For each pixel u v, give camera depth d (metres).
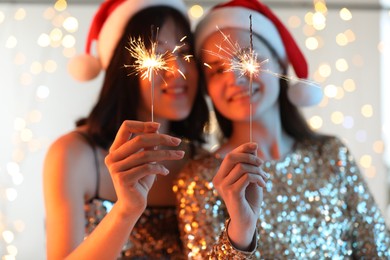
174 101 1.13
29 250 2.17
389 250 1.17
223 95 1.11
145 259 1.16
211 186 1.11
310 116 2.35
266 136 1.19
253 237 0.95
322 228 1.14
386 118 2.39
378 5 2.34
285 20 2.34
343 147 1.22
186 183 1.13
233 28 1.12
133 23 1.13
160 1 1.14
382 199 2.37
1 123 2.20
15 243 2.17
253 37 1.13
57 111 2.22
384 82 2.39
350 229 1.18
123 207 0.86
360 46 2.36
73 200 1.08
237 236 0.92
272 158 1.19
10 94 2.21
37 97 2.21
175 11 1.14
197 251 1.08
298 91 1.19
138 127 0.85
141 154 0.84
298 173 1.17
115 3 1.20
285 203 1.14
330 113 2.36
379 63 2.37
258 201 0.93
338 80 2.35
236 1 1.19
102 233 0.90
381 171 2.38
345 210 1.18
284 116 1.23
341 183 1.19
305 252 1.12
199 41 1.14
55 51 2.22
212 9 1.21
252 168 0.89
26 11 2.21
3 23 2.21
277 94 1.14
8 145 2.19
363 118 2.37
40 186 2.19
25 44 2.21
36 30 2.22
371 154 2.38
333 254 1.14
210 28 1.12
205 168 1.13
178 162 1.23
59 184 1.07
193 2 2.22
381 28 2.37
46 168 1.09
